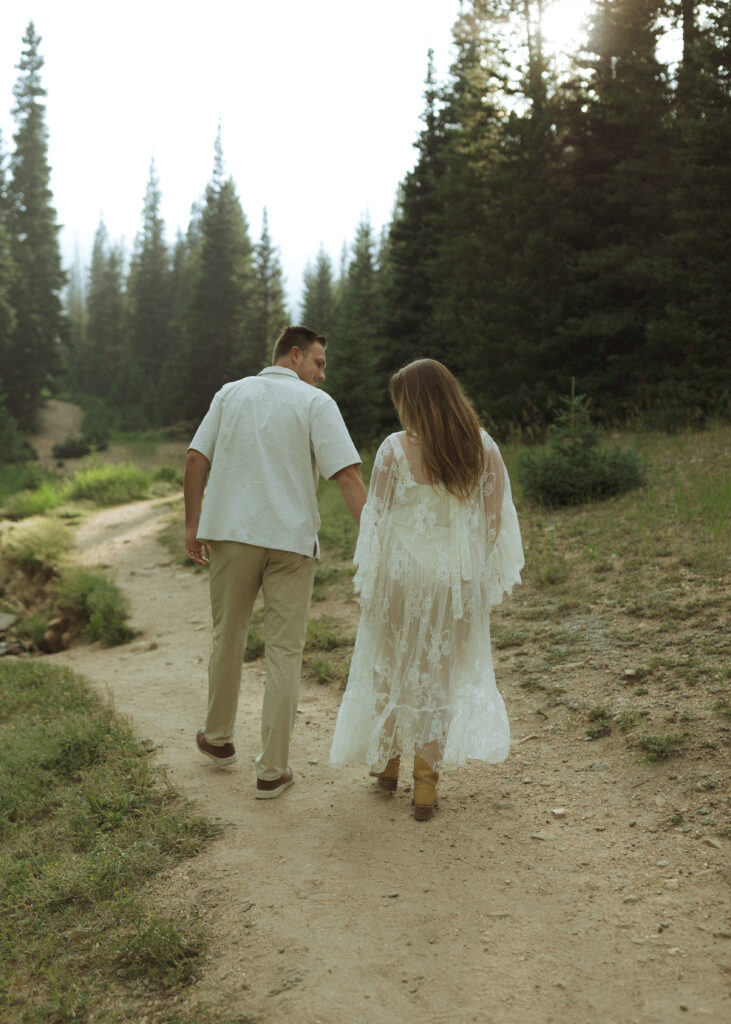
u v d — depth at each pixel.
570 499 9.37
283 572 3.35
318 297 71.06
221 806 3.36
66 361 89.12
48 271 61.00
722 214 15.09
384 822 3.12
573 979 2.12
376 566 2.97
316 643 5.92
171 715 4.87
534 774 3.42
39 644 9.53
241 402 3.38
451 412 2.92
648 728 3.55
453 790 3.38
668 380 16.20
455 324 22.19
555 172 20.45
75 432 60.06
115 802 3.45
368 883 2.68
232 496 3.32
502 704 3.08
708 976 2.08
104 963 2.42
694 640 4.52
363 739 3.13
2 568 13.12
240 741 4.25
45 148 62.31
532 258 19.50
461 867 2.74
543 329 19.59
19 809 3.62
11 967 2.49
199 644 7.13
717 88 14.99
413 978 2.18
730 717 3.46
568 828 2.94
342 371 22.72
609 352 19.72
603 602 5.59
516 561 3.12
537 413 19.12
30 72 61.53
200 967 2.33
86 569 10.98
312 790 3.49
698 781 3.07
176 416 58.97
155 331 77.44
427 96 28.39
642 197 18.31
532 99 20.53
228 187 57.28
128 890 2.78
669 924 2.31
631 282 18.50
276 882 2.72
